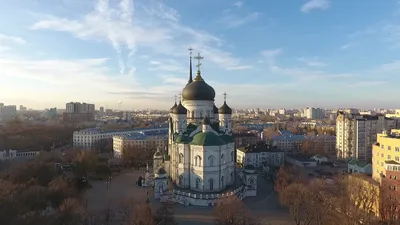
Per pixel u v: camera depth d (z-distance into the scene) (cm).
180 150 16338
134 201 14038
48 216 11469
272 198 16012
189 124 17712
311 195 13425
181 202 15112
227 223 11612
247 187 16475
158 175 15675
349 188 13925
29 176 16162
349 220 11525
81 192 16112
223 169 15962
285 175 17550
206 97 17888
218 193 14975
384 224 11538
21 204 11750
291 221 12694
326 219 11831
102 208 14075
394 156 13762
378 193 13038
